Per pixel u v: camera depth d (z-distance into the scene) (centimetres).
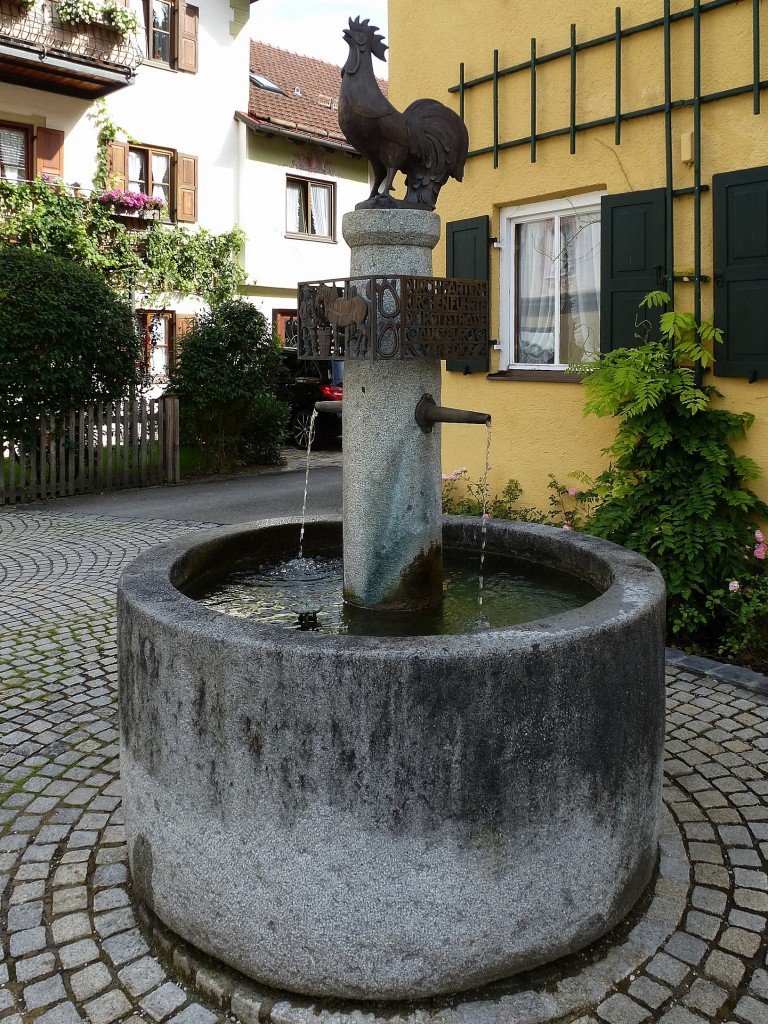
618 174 598
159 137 1739
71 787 344
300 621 307
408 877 214
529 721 215
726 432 530
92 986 233
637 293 588
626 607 243
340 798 212
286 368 1583
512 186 672
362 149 296
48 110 1586
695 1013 220
